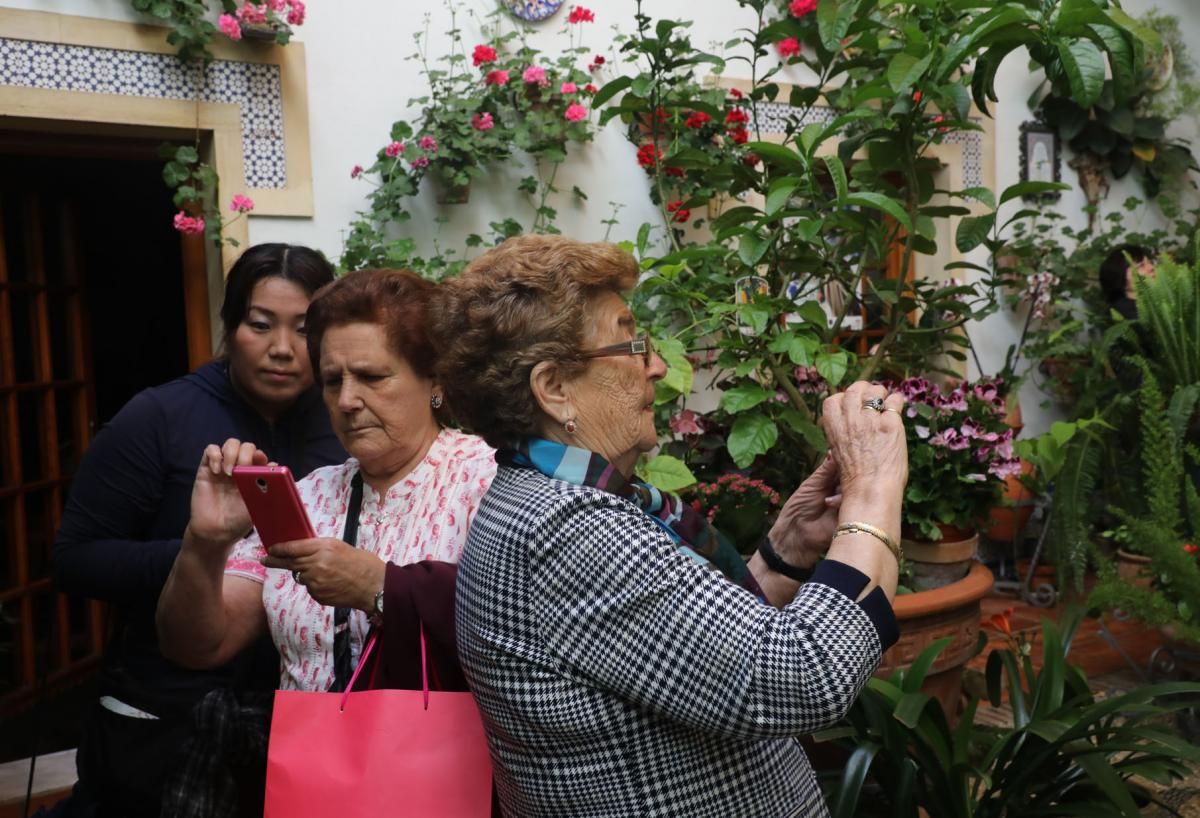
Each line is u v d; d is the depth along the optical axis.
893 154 3.30
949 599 2.88
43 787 3.01
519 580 1.09
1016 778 2.18
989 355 5.29
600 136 4.14
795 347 3.03
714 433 3.73
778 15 4.38
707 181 4.08
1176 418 4.07
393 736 1.26
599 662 1.06
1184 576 2.64
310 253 1.99
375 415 1.48
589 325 1.20
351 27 3.67
